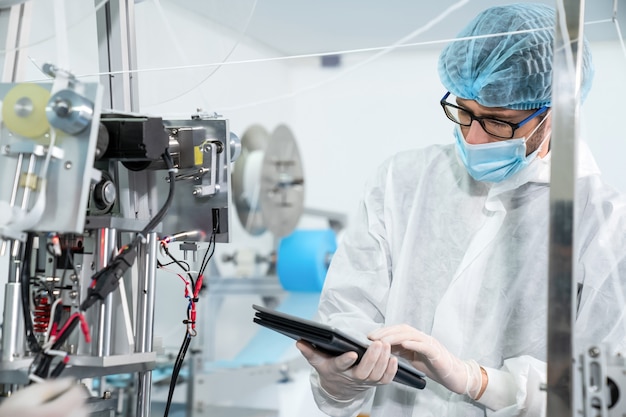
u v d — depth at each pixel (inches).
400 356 53.3
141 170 41.7
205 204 44.2
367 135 157.2
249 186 133.4
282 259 132.3
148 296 40.6
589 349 33.5
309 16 130.1
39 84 36.3
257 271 143.5
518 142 52.9
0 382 37.2
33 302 40.3
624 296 51.6
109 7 48.5
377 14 126.6
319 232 133.5
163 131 38.9
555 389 32.9
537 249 56.7
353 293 60.6
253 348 143.8
